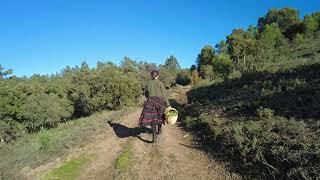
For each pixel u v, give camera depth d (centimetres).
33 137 1855
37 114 2312
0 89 2153
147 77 6091
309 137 795
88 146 1152
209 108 1602
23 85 2488
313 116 960
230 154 900
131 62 6731
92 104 3238
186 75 8575
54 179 831
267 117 1074
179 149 1047
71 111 2928
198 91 2855
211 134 1130
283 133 868
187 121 1448
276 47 5575
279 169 719
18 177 838
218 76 4688
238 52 5247
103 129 1479
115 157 996
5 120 2089
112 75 3381
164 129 1433
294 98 1199
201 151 1007
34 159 1025
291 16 7488
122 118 2002
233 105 1430
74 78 3450
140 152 1016
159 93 1091
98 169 898
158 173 828
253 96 1475
